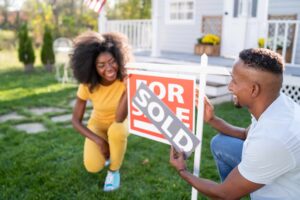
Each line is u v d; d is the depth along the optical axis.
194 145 1.76
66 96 6.52
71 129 4.46
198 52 8.41
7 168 3.23
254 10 7.49
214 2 8.36
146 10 18.20
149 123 1.95
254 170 1.57
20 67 10.41
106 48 2.54
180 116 1.79
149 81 1.88
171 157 1.86
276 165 1.54
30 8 16.39
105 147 2.75
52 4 17.11
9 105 5.71
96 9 6.39
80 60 2.57
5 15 15.41
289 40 6.85
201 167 3.29
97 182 2.99
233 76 1.63
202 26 8.67
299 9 6.88
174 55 8.41
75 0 17.81
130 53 2.69
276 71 1.55
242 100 1.64
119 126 2.68
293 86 5.67
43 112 5.38
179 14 9.42
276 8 7.25
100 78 2.67
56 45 9.44
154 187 2.94
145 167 3.29
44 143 3.93
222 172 2.33
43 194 2.78
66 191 2.85
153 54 7.99
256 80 1.55
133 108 2.01
